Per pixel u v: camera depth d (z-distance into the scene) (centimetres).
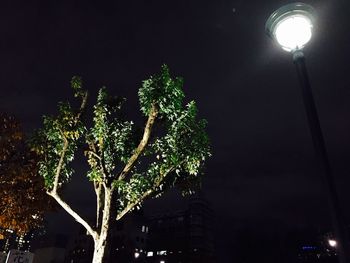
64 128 1049
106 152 1170
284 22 601
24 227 1816
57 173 1048
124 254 7531
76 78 1153
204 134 1068
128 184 1062
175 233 10638
